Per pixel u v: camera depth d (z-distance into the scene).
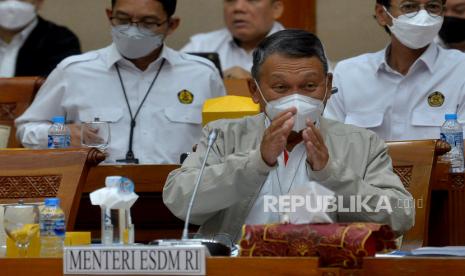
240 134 9.13
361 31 17.84
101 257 6.80
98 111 13.23
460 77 12.93
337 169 8.35
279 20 18.17
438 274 6.59
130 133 13.15
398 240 8.77
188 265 6.68
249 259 6.66
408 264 6.60
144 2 12.87
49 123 13.46
